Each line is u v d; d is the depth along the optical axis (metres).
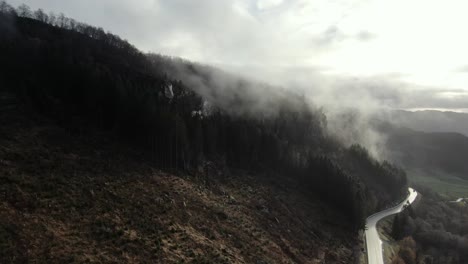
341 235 94.75
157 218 54.69
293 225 84.44
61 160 60.81
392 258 92.38
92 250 39.94
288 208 94.06
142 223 50.78
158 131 86.06
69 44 117.75
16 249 35.03
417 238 121.31
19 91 79.44
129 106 88.69
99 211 49.09
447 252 116.31
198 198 72.19
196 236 54.97
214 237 58.00
